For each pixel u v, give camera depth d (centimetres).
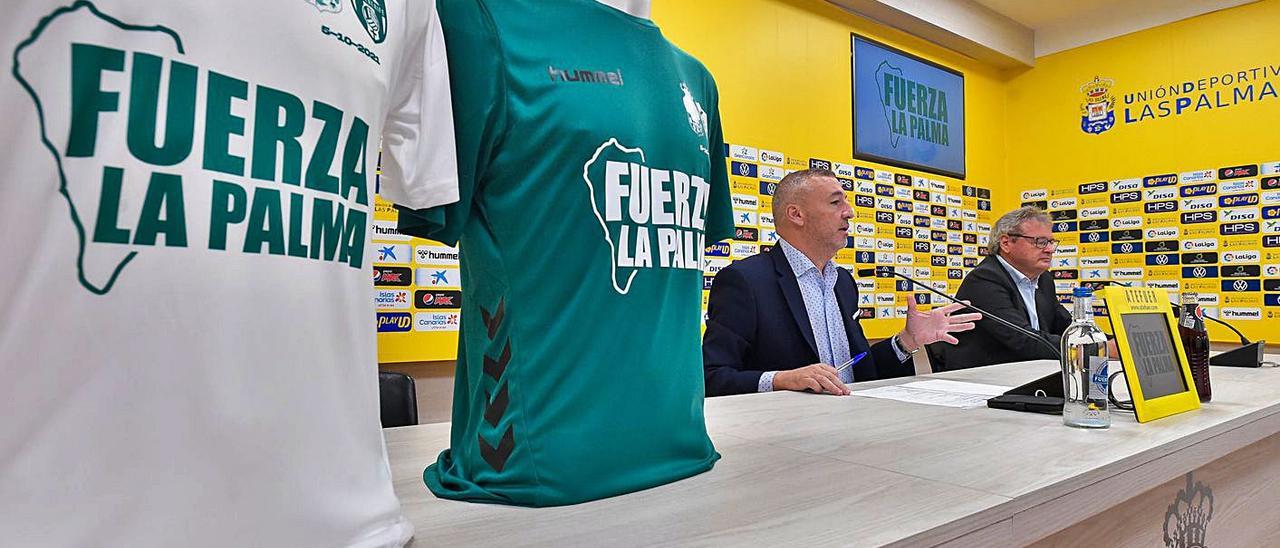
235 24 42
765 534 57
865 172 373
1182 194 384
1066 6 413
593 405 67
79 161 36
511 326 65
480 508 64
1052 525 73
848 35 369
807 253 224
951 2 399
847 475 77
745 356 211
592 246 66
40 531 34
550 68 66
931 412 123
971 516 63
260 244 42
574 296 66
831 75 360
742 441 97
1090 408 107
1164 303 132
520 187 65
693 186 76
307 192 45
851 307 228
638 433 69
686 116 76
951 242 416
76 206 36
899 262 388
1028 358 280
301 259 44
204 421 39
